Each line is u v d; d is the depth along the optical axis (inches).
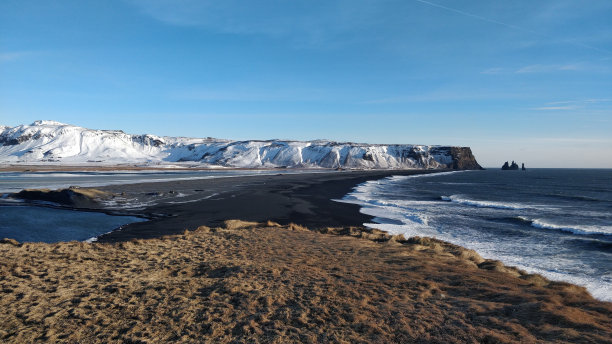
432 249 637.3
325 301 322.3
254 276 407.8
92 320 270.7
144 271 425.1
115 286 352.5
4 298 307.4
